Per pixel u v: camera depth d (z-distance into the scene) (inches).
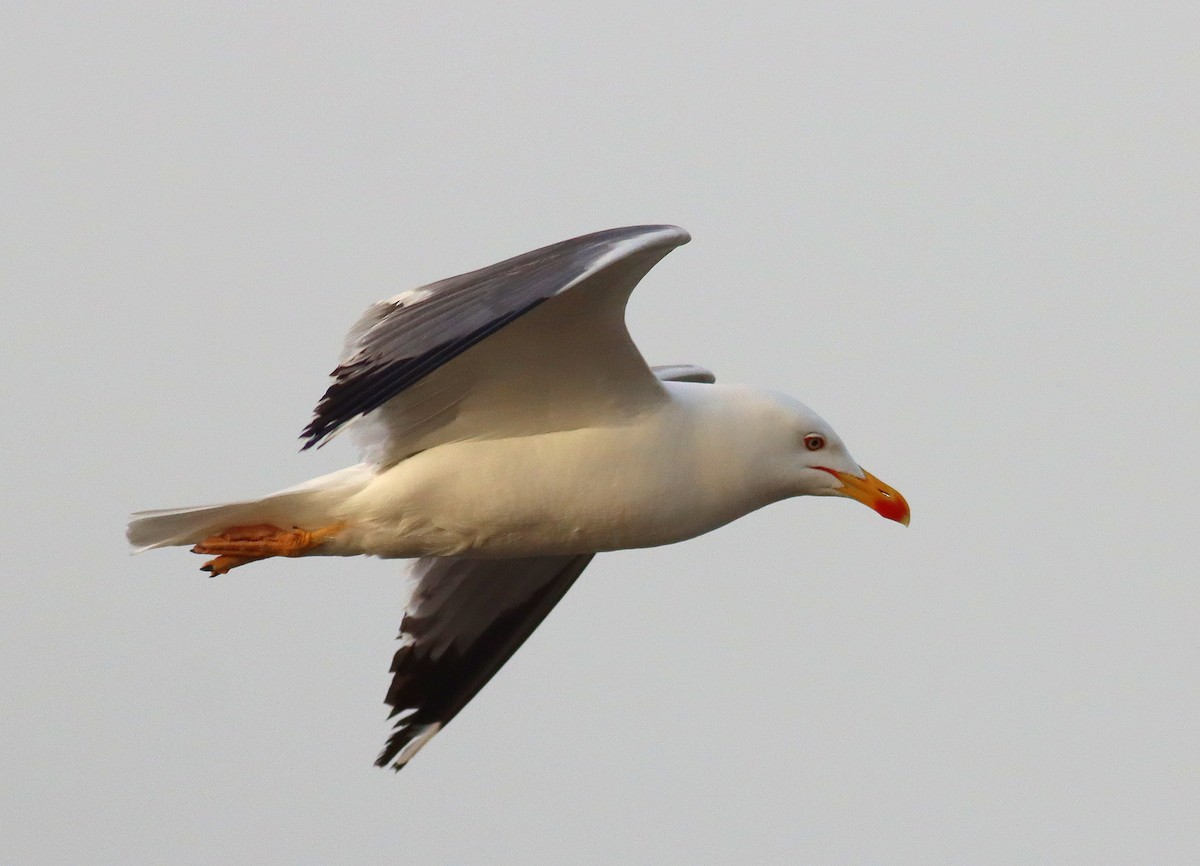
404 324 473.1
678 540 534.0
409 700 616.7
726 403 529.0
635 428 513.3
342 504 518.9
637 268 469.1
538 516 517.3
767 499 538.6
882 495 534.9
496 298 462.3
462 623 616.7
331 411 466.3
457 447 515.2
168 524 519.8
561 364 499.5
